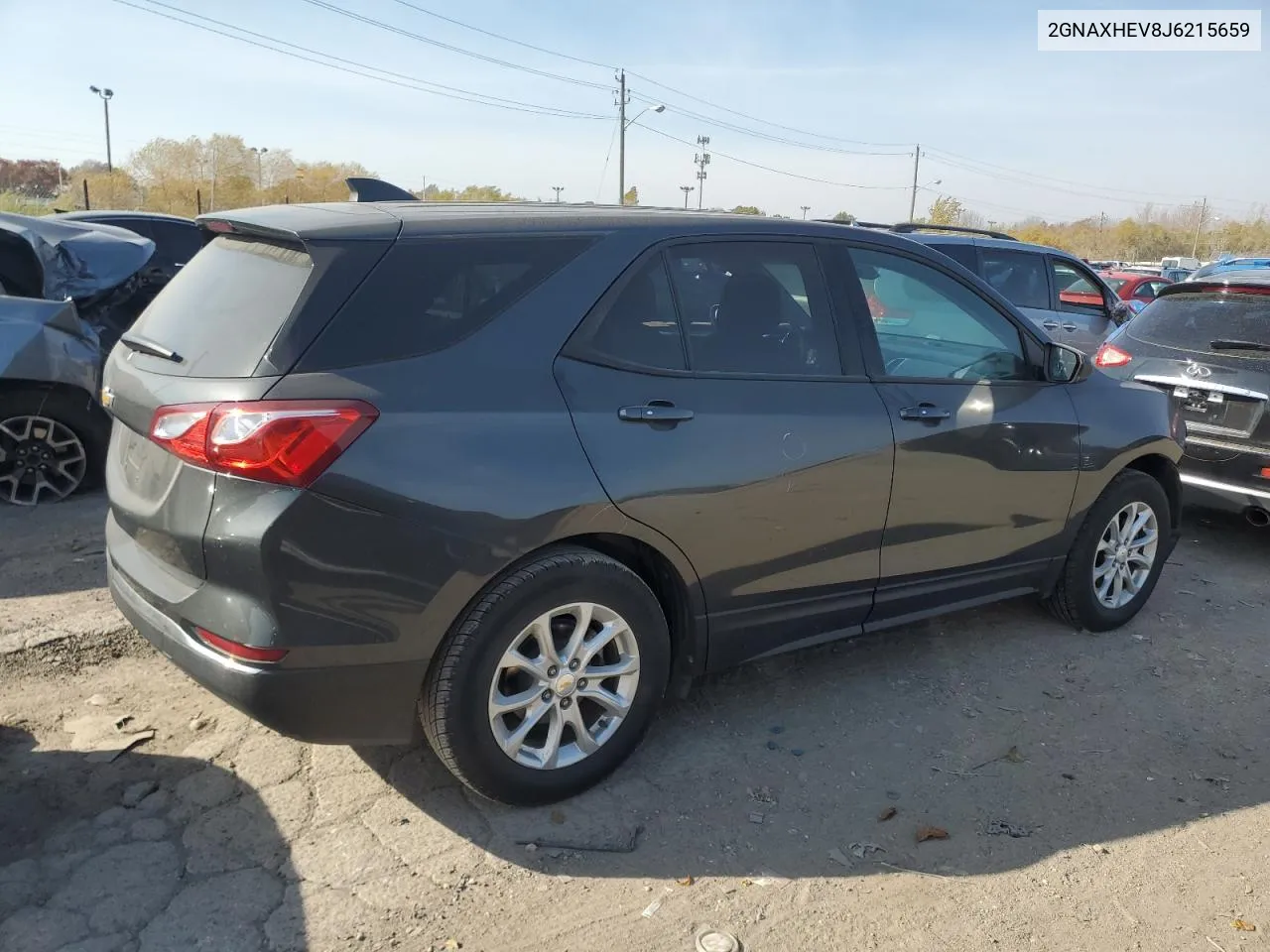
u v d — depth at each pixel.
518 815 3.03
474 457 2.71
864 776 3.36
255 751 3.28
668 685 3.56
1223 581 5.52
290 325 2.61
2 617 4.17
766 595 3.41
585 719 3.16
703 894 2.73
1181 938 2.64
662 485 3.03
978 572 4.08
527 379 2.86
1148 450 4.54
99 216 10.84
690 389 3.16
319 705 2.65
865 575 3.67
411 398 2.67
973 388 3.90
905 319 3.81
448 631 2.78
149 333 3.02
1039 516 4.19
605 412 2.96
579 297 3.01
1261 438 5.55
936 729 3.71
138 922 2.49
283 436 2.49
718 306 3.32
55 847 2.76
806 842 2.99
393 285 2.73
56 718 3.42
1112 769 3.49
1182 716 3.90
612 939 2.54
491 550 2.74
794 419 3.33
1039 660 4.35
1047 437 4.12
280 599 2.54
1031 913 2.71
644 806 3.12
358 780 3.16
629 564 3.24
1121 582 4.70
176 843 2.81
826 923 2.64
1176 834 3.11
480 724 2.84
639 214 3.33
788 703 3.86
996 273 9.28
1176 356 6.04
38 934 2.43
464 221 2.96
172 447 2.62
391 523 2.61
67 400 5.78
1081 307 9.83
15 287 6.08
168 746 3.29
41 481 5.81
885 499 3.60
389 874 2.74
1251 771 3.51
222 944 2.44
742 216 3.53
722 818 3.09
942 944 2.58
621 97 42.88
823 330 3.56
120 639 4.03
